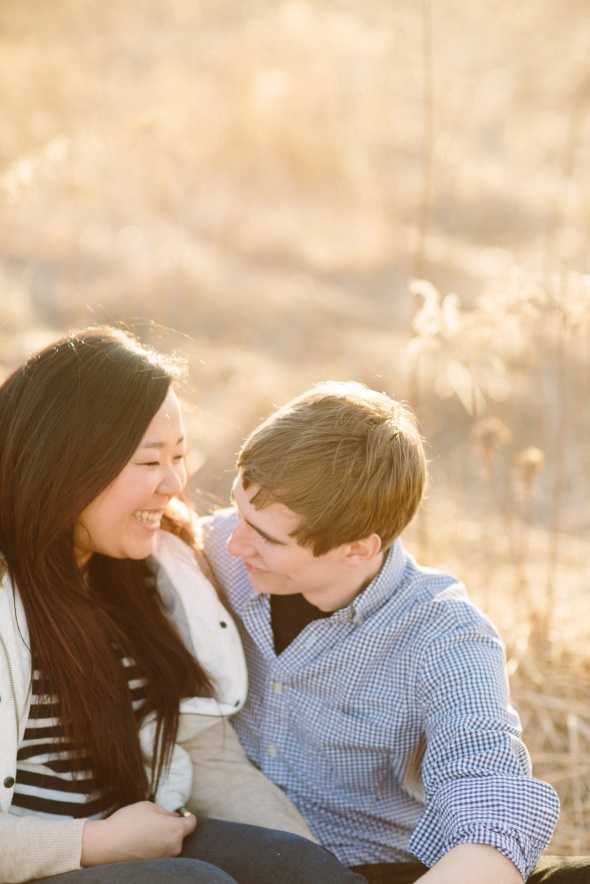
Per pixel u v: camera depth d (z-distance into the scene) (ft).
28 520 6.12
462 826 5.57
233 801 6.62
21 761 6.09
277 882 5.72
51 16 35.29
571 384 18.75
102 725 6.19
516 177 30.78
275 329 21.34
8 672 5.90
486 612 11.25
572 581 12.42
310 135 28.63
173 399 6.38
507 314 10.19
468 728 5.88
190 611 6.77
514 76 35.04
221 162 28.22
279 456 5.97
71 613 6.21
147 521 6.42
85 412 6.09
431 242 26.32
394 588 6.44
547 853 8.30
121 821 5.87
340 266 25.64
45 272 22.21
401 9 33.94
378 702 6.38
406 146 30.60
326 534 6.02
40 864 5.70
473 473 16.37
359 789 6.59
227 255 25.14
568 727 9.80
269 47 29.96
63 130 22.31
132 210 24.03
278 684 6.66
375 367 19.11
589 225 19.03
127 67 32.17
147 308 20.99
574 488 16.07
